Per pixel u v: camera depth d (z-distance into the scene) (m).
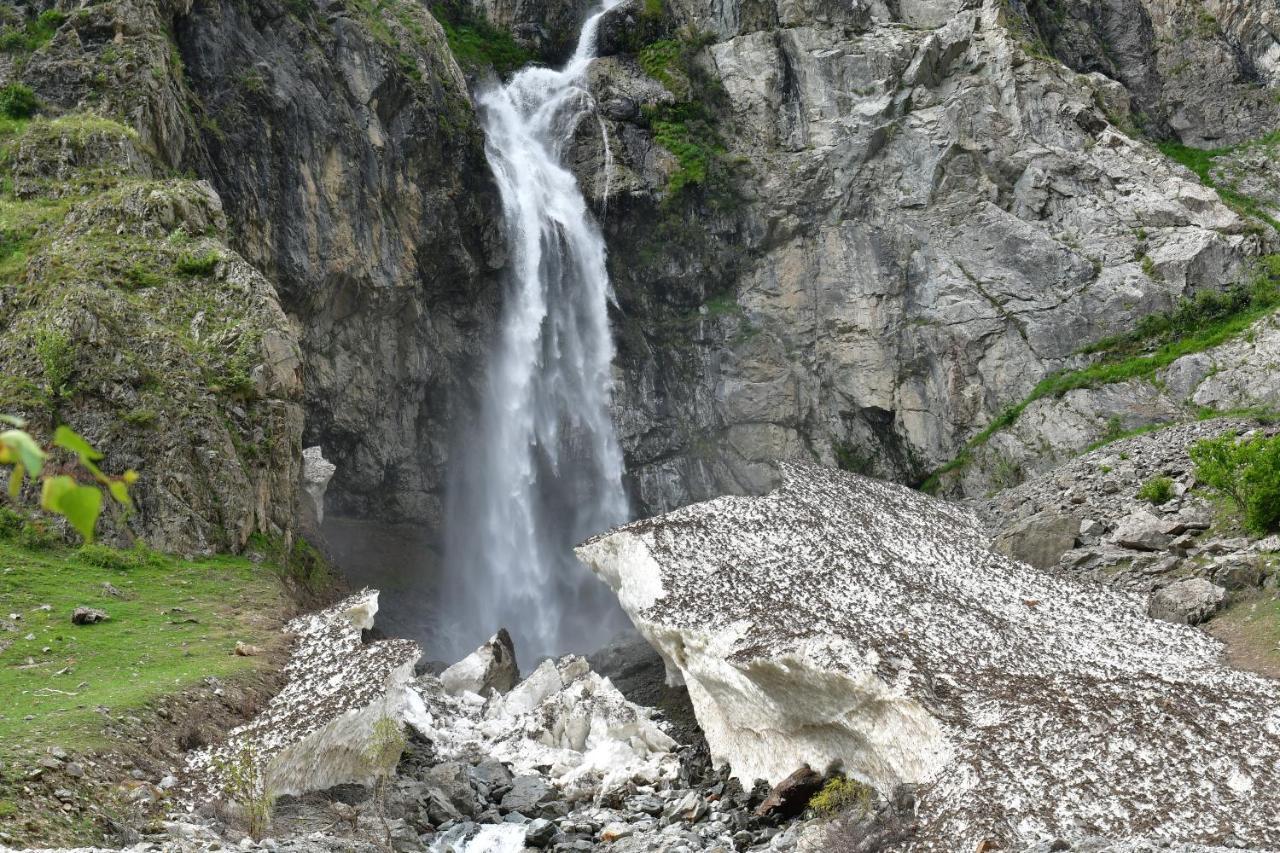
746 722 18.62
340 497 36.34
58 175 27.88
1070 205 42.34
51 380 23.19
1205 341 37.56
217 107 31.92
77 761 13.80
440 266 38.31
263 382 25.58
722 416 43.47
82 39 30.53
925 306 42.47
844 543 24.62
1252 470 23.80
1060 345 40.03
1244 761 13.73
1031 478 37.47
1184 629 21.12
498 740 20.72
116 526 22.44
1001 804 13.41
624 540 24.00
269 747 15.69
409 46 38.72
